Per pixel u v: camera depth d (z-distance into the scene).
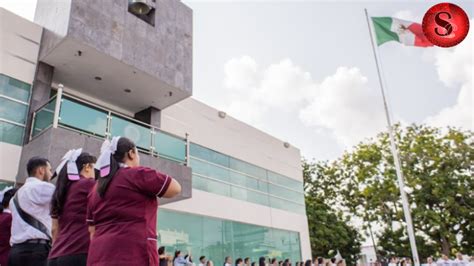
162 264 10.22
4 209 4.11
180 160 11.48
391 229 24.92
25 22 10.67
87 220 2.49
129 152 2.60
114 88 12.31
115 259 2.11
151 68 11.66
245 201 17.58
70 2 10.03
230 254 15.66
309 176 30.61
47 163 3.80
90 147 8.77
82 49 10.14
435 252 23.97
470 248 23.75
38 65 10.58
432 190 23.64
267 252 17.78
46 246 3.29
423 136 26.05
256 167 19.25
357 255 26.78
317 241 24.88
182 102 15.97
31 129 9.73
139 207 2.30
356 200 27.30
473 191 23.91
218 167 16.80
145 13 12.34
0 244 3.84
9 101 9.75
